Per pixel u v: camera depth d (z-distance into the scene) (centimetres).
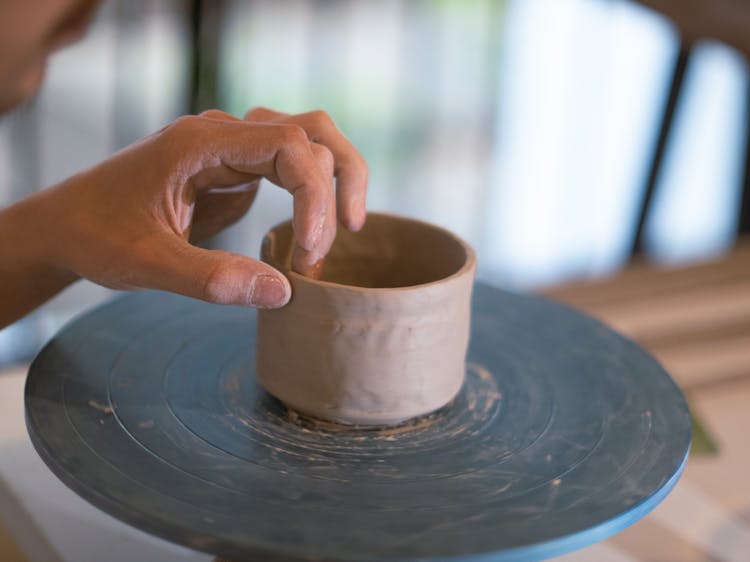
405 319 55
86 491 51
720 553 63
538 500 52
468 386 61
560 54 232
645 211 187
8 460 65
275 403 59
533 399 60
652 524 65
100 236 56
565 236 205
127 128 167
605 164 227
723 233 209
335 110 218
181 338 63
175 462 53
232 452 54
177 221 56
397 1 222
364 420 56
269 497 52
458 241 60
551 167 225
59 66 166
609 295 96
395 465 54
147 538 61
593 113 235
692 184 229
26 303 60
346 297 55
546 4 227
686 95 179
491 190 215
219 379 60
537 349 64
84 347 61
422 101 228
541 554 50
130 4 164
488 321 66
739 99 224
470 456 55
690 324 89
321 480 53
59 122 163
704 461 71
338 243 64
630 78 230
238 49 201
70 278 60
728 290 100
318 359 56
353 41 221
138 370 60
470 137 227
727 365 83
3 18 46
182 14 145
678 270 104
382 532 50
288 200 190
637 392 60
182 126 57
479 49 230
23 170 155
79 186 58
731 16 115
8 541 60
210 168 56
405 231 63
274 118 61
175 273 54
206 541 49
